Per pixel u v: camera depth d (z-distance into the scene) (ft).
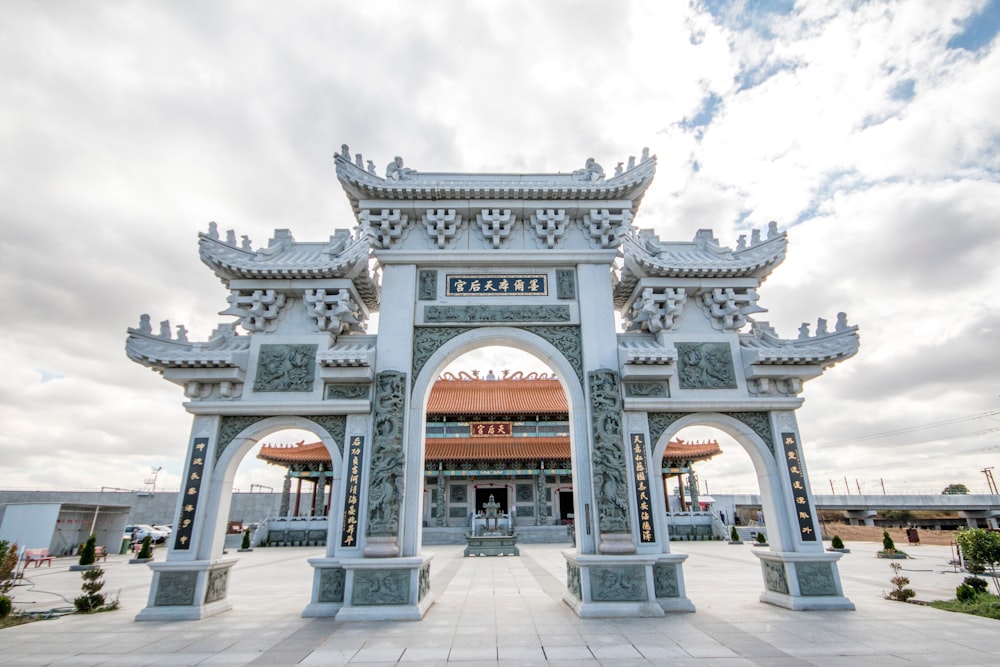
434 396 163.94
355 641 35.42
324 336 49.88
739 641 34.58
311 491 206.39
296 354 49.16
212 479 46.19
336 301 49.96
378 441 45.65
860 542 146.10
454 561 91.71
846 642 34.09
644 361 46.96
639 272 51.52
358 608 41.65
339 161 51.31
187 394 48.26
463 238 53.88
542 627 38.70
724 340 50.70
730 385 49.01
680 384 48.80
